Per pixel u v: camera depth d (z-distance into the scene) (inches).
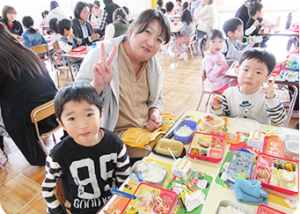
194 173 32.8
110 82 46.6
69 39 120.6
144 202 28.0
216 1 367.6
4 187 66.1
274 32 139.8
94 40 139.7
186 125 45.4
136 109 53.4
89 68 47.6
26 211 57.9
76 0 286.7
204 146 37.9
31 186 66.0
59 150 33.3
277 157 33.6
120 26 105.8
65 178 36.4
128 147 47.9
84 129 30.3
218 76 87.7
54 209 37.0
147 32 44.1
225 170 33.1
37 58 65.4
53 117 69.7
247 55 48.2
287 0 327.9
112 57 41.3
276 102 46.7
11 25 187.6
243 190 28.2
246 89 50.9
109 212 27.5
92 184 36.4
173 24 201.9
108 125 50.2
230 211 26.7
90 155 34.4
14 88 59.3
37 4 248.8
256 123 44.5
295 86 69.9
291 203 27.4
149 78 54.1
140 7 388.5
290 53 87.0
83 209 35.9
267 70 47.1
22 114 61.5
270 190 29.2
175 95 122.1
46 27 216.5
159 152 37.6
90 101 30.6
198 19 184.1
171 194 28.3
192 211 26.8
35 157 68.7
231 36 103.2
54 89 69.2
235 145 38.7
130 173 32.7
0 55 56.0
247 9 140.3
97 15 260.8
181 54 186.7
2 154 76.2
